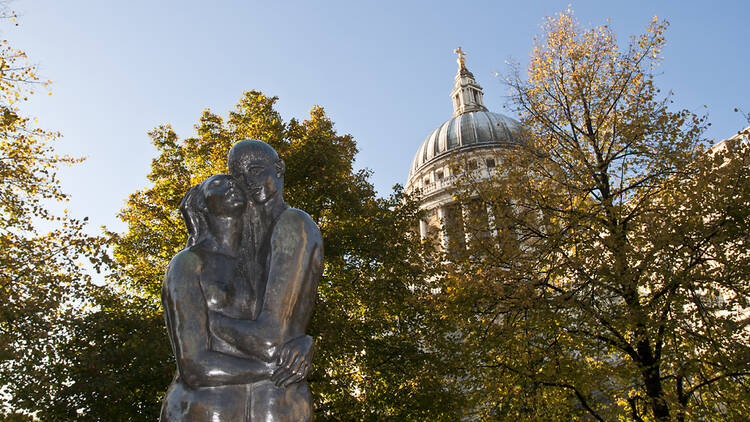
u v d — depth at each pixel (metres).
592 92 15.22
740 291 11.45
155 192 15.89
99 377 11.16
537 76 15.92
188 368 1.97
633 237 12.82
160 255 15.37
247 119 16.83
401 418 13.48
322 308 13.37
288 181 15.66
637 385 12.11
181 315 2.05
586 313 12.20
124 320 12.40
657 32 14.82
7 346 10.74
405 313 15.53
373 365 14.36
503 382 12.71
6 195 12.97
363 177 17.94
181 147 16.84
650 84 14.30
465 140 65.31
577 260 12.51
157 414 11.44
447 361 14.67
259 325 2.03
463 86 79.12
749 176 11.64
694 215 11.85
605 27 15.78
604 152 14.99
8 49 13.12
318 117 18.89
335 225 15.18
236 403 1.95
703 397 12.32
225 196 2.25
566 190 14.44
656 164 13.44
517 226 14.56
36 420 11.11
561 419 12.32
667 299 11.67
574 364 12.21
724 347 11.41
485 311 13.77
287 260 2.16
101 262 12.84
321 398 13.73
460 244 14.66
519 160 15.16
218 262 2.21
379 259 15.40
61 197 13.88
